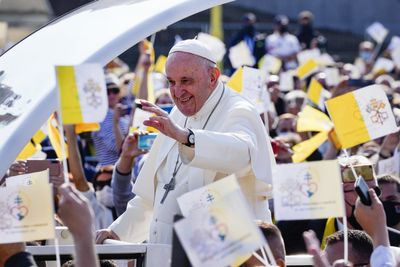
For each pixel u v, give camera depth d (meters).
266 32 76.00
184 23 69.06
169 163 16.16
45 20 67.00
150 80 28.53
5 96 14.27
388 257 10.80
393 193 17.78
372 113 12.83
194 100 15.66
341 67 41.25
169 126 14.40
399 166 22.38
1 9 66.81
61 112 10.48
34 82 14.34
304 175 10.77
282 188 10.80
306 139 26.56
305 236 10.15
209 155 14.65
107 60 14.86
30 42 15.96
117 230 16.98
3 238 10.66
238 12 80.69
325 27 81.06
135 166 23.52
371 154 24.80
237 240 9.55
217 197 10.42
